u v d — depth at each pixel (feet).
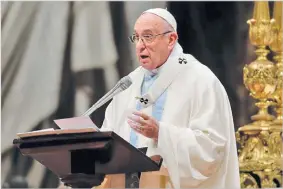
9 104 105.60
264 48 92.48
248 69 91.30
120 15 106.32
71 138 50.29
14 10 106.73
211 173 64.39
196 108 66.49
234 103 103.40
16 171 104.37
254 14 92.84
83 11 106.42
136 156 51.60
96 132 50.03
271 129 90.63
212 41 105.29
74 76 105.91
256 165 88.84
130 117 61.98
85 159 51.24
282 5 93.71
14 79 106.11
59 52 106.42
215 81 67.72
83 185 51.16
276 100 92.68
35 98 105.91
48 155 51.65
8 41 106.42
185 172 63.00
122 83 61.00
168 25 67.62
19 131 105.50
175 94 67.67
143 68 70.79
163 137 62.34
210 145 63.62
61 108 105.81
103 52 106.01
